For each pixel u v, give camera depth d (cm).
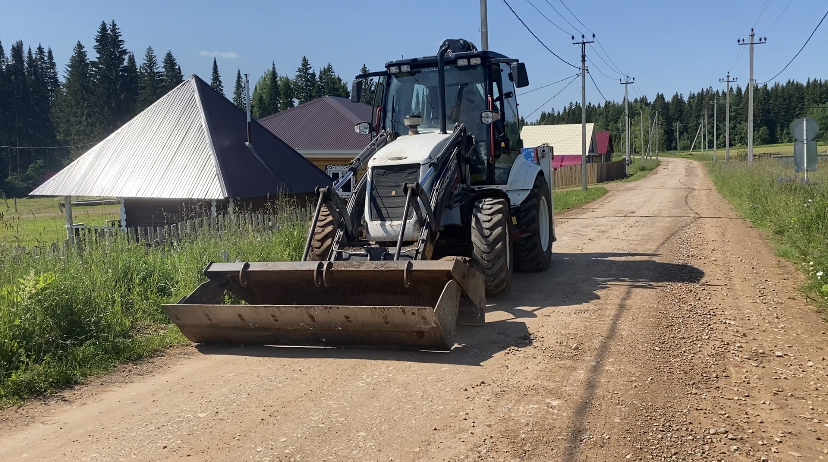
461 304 658
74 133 7956
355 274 623
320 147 2794
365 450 410
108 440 434
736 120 13788
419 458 399
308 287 667
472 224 774
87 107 8019
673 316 717
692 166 7194
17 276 710
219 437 434
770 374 538
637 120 13250
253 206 1531
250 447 417
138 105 8188
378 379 537
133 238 994
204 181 1488
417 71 906
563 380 526
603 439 418
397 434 433
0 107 8112
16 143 8131
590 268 1029
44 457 411
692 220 1750
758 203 1822
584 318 716
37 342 585
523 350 606
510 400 486
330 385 526
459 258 620
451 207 774
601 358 579
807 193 1498
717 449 405
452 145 797
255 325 615
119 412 484
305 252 687
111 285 758
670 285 884
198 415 472
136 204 1639
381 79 928
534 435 427
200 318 625
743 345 615
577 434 427
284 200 1369
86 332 632
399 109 914
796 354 589
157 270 841
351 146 2777
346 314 582
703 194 2902
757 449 406
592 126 6325
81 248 866
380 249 699
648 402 479
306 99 9031
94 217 2142
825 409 466
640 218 1853
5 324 578
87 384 550
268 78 8875
